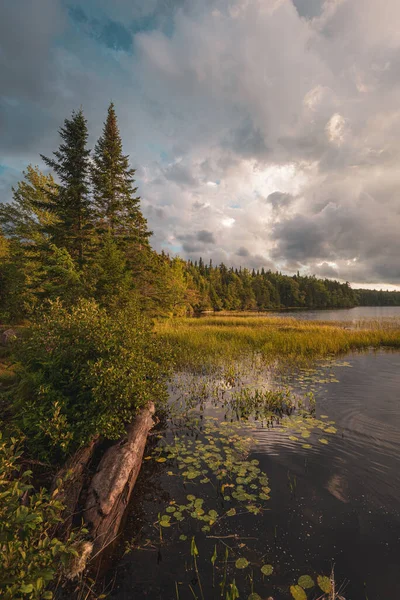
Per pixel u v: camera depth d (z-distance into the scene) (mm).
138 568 2604
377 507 3279
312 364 10586
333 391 7477
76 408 4547
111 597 2340
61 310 5328
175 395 7348
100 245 15844
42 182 21547
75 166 14797
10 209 21250
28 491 3434
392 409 6262
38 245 14117
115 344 5125
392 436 5008
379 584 2398
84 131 14750
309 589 2357
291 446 4691
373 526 3008
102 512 3131
